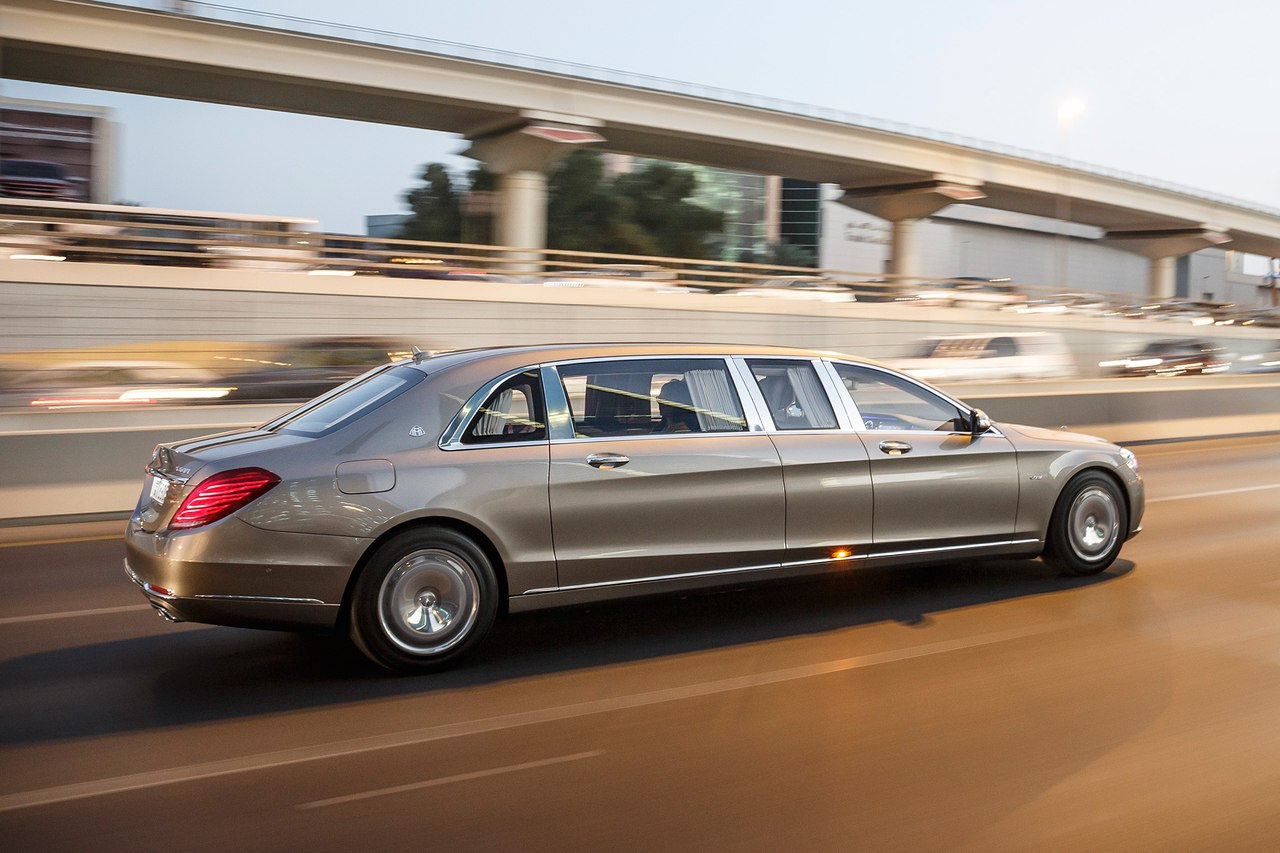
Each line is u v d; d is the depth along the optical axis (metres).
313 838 3.50
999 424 6.98
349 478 5.10
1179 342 33.59
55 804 3.78
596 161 67.50
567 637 5.88
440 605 5.25
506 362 5.61
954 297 42.59
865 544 6.21
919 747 4.23
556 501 5.43
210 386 21.36
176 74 40.00
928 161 58.12
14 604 6.89
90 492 10.78
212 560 4.91
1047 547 6.98
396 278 29.64
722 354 6.10
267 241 30.66
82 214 27.67
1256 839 3.45
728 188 78.31
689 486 5.72
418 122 47.97
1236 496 11.44
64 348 21.14
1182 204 71.56
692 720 4.57
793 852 3.38
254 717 4.68
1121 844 3.42
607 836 3.50
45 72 39.34
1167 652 5.46
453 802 3.77
